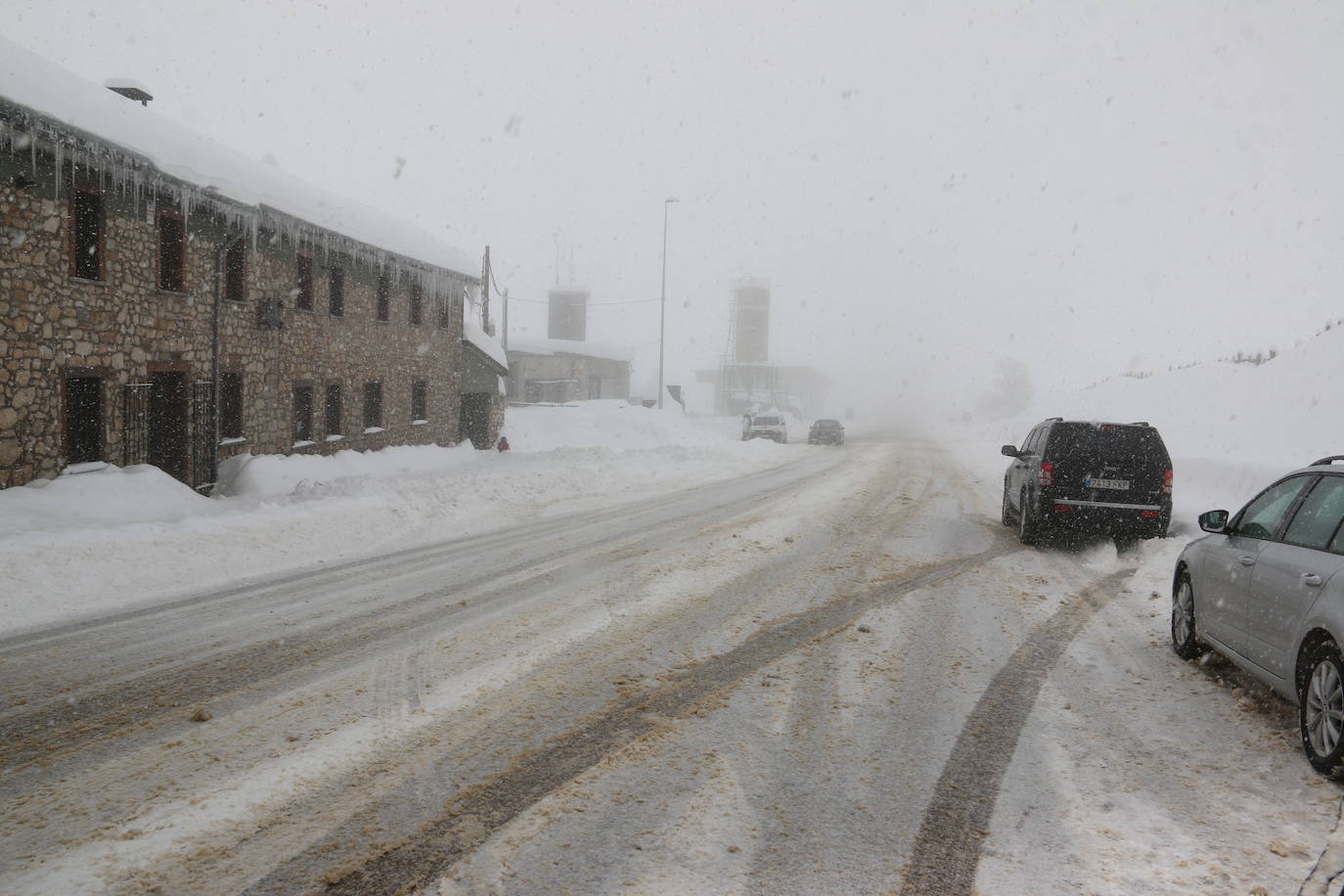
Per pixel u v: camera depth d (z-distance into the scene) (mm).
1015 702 4910
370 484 14688
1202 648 5789
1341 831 3404
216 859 3070
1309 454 15305
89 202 12859
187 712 4629
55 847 3143
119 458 13234
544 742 4203
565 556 9695
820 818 3447
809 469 23984
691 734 4340
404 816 3418
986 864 3107
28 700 4824
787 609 7129
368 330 21484
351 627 6480
